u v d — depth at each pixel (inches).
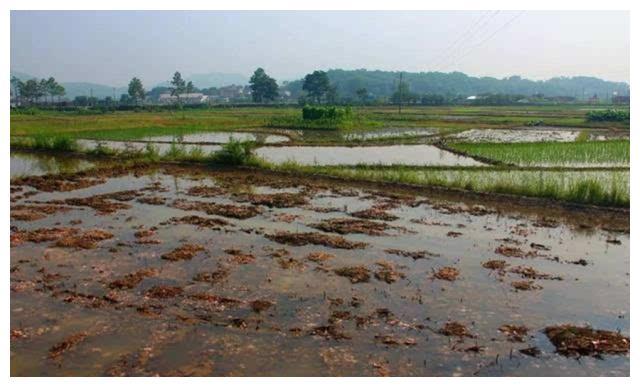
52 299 342.6
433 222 554.3
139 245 458.6
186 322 312.8
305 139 1470.2
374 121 2203.5
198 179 804.6
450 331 305.6
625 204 604.4
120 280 372.5
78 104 4116.6
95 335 295.6
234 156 916.6
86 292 354.6
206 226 523.2
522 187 665.6
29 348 281.0
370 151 1202.0
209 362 269.4
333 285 373.1
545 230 529.3
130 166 908.6
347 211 596.7
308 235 489.1
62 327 305.1
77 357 272.1
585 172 836.6
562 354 284.0
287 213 586.2
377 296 355.6
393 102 4677.7
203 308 332.2
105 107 3334.2
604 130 1793.8
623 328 315.0
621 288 376.5
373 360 274.4
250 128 1817.2
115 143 1290.6
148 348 282.2
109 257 426.0
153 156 965.8
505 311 336.2
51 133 1467.8
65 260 416.8
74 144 1090.7
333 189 726.5
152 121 2075.5
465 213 594.2
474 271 406.9
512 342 296.4
